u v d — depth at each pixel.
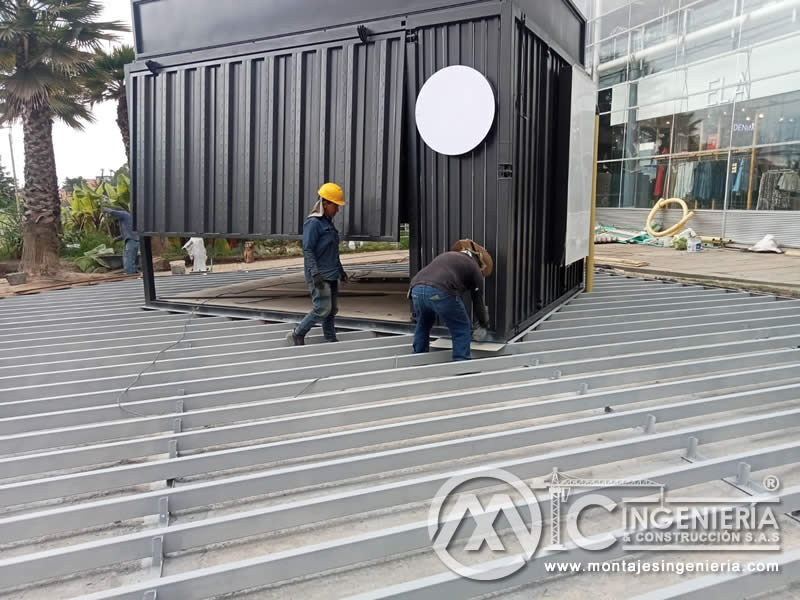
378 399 3.59
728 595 1.96
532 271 5.33
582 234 6.40
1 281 12.40
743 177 14.41
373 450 3.18
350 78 4.84
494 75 4.34
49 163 12.04
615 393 3.43
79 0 11.30
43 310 6.77
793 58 12.94
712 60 15.00
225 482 2.48
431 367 3.99
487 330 4.61
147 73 5.84
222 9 5.41
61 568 2.05
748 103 14.11
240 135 5.43
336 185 4.65
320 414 3.17
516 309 4.91
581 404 3.37
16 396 3.74
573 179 5.78
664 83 16.55
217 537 2.23
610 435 3.29
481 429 3.42
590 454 2.71
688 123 15.89
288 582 2.12
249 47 5.27
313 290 4.59
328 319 4.82
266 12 5.21
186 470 2.70
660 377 3.93
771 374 3.79
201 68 5.56
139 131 6.02
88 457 2.83
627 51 17.84
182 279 9.34
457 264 4.10
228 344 4.76
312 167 5.12
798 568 2.05
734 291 7.36
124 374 4.23
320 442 2.89
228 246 16.00
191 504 2.45
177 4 5.62
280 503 2.64
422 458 2.75
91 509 2.32
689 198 15.98
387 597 1.88
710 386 3.63
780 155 13.48
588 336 4.75
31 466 2.74
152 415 3.46
